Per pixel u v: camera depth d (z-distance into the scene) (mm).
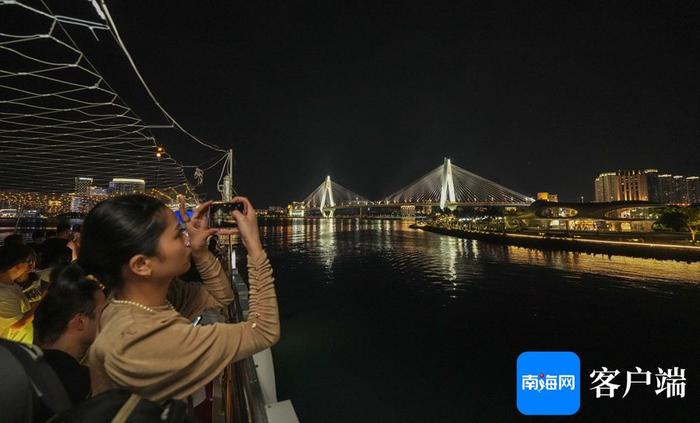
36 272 2871
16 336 2025
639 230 55219
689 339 14469
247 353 934
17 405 645
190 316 1419
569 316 18031
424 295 23094
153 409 650
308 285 26500
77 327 1283
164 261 939
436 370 11008
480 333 15094
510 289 24797
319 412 8539
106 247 900
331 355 12227
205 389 2123
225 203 1296
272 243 60594
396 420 8250
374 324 16359
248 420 1454
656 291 23000
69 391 966
